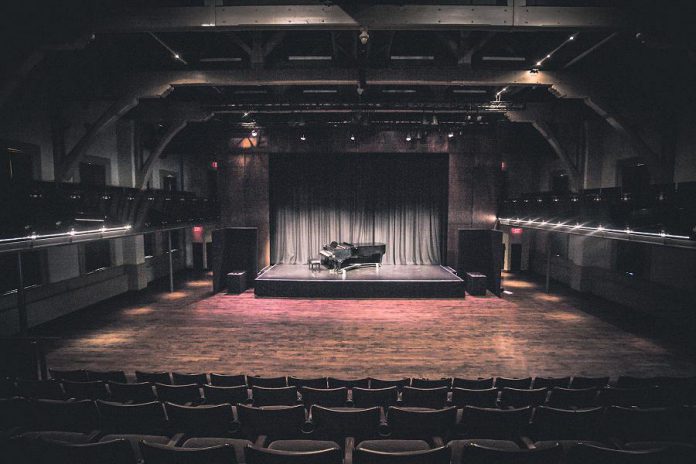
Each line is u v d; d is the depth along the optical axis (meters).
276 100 10.93
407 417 3.49
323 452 2.44
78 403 3.56
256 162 14.34
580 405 4.35
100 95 9.05
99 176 11.53
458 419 4.26
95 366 6.82
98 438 3.36
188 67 8.72
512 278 15.48
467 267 13.45
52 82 9.06
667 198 6.79
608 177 11.85
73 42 5.68
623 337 8.36
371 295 11.84
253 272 13.55
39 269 9.21
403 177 15.95
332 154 15.14
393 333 8.59
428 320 9.57
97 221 8.24
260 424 3.58
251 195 14.41
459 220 14.44
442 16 5.42
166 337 8.29
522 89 11.25
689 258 8.84
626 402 4.29
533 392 4.33
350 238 16.08
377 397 4.38
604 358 7.21
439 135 14.19
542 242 16.30
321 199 16.02
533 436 3.62
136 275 12.80
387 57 8.17
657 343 8.01
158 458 2.59
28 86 8.59
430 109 10.91
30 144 8.66
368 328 8.93
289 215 16.05
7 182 6.21
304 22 5.47
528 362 7.04
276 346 7.78
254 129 13.42
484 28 5.55
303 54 8.70
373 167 15.91
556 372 6.63
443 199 15.82
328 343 7.96
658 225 6.97
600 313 10.25
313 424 3.92
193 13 5.60
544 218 11.55
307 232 16.11
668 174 9.05
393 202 16.05
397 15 5.41
